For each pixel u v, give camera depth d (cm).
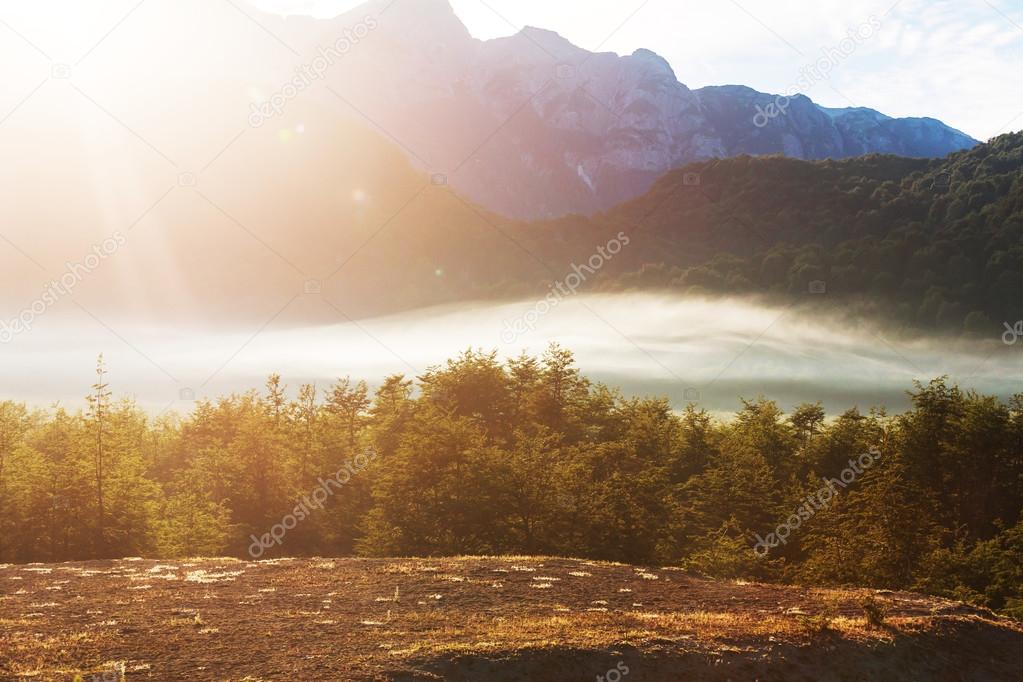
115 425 6288
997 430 7194
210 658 1714
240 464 6750
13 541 5222
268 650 1780
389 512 5703
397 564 2866
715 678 1797
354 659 1725
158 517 5975
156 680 1573
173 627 1958
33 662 1645
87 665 1644
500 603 2288
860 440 8019
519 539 5184
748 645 1923
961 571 5153
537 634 1927
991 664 1998
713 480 6494
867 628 2064
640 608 2278
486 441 7312
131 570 2772
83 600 2266
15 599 2275
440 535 5244
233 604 2227
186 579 2592
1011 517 6988
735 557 5084
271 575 2656
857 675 1872
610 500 5459
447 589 2439
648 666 1798
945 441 7388
